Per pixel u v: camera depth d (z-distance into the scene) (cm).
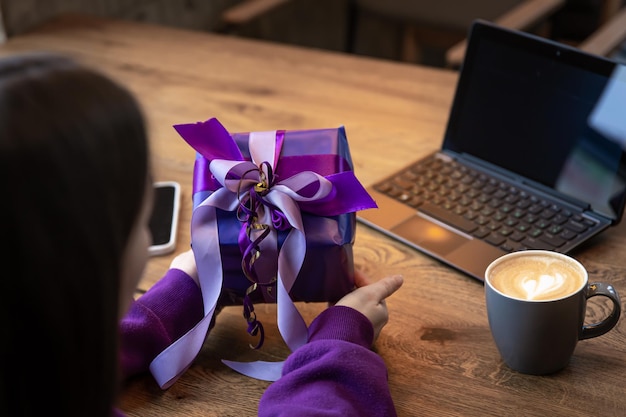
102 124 65
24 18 208
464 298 109
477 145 129
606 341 102
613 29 176
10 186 62
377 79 162
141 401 99
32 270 63
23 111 63
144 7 252
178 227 123
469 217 119
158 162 139
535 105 123
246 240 99
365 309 101
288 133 105
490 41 127
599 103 116
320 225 100
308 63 170
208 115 152
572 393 96
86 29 192
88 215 64
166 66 171
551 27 256
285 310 98
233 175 100
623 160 114
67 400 67
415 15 258
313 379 93
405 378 99
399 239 118
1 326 64
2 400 65
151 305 103
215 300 101
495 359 101
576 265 98
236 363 102
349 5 272
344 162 104
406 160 136
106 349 68
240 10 213
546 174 122
